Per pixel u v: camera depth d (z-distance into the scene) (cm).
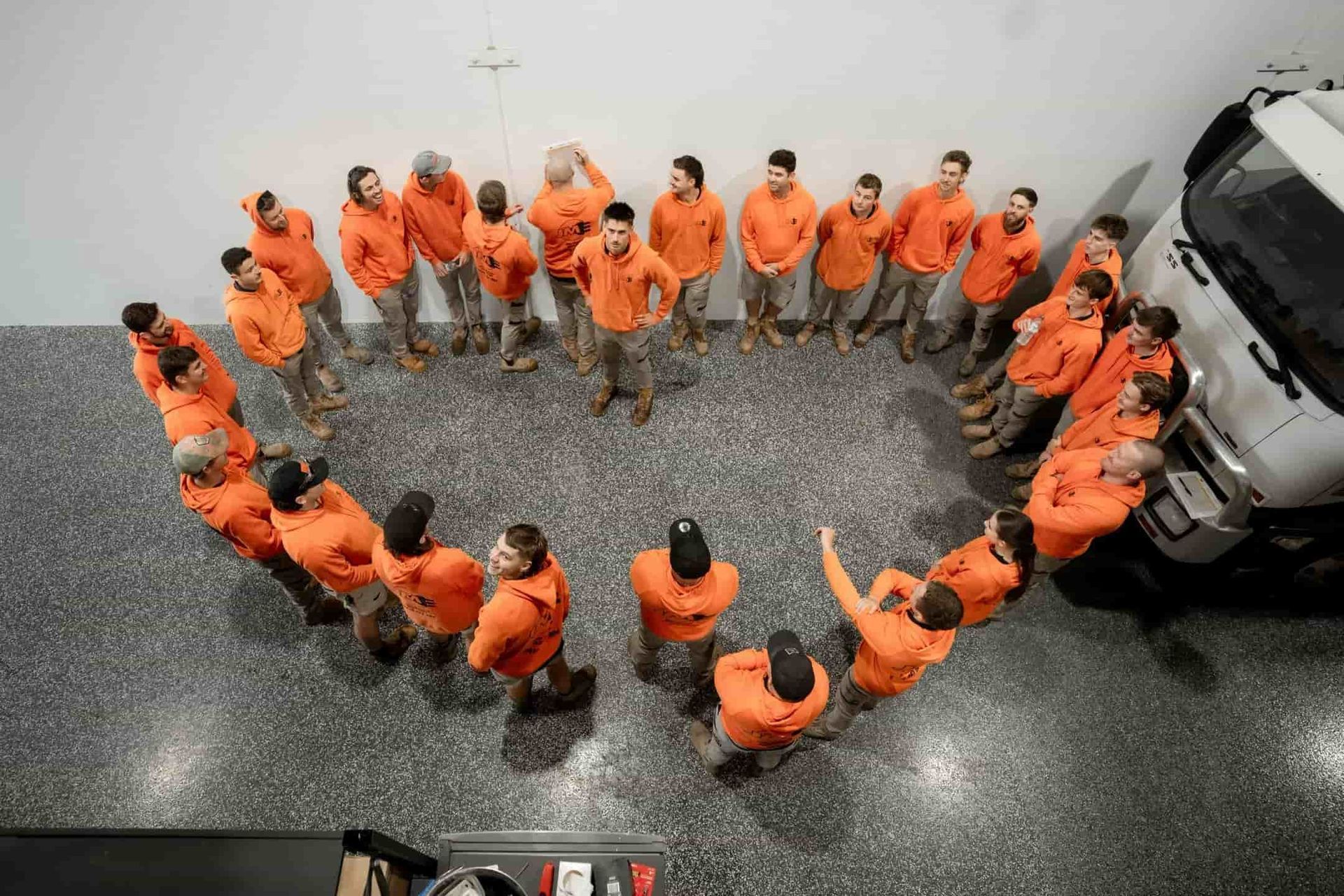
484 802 310
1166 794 320
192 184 416
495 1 345
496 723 331
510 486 414
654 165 416
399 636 344
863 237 415
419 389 462
